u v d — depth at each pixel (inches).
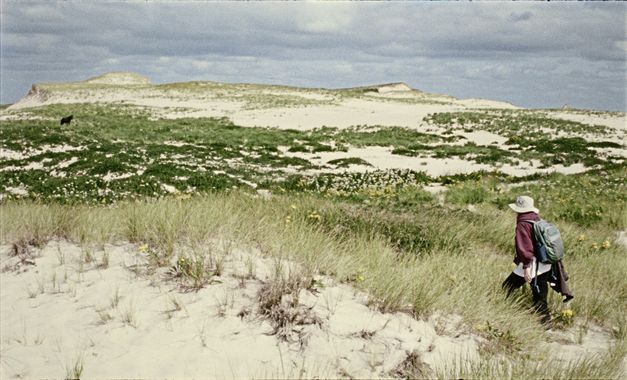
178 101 2755.9
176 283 239.8
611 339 232.2
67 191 710.5
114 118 1972.2
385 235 371.2
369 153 1337.4
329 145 1472.7
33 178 808.3
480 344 207.5
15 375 175.2
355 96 3213.6
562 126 1717.5
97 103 2632.9
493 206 616.7
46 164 937.5
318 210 432.5
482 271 296.0
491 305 239.5
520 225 251.0
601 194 703.1
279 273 237.3
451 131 1727.4
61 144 1190.9
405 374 181.8
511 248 409.4
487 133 1685.5
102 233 305.1
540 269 246.5
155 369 178.9
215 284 235.9
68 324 210.8
